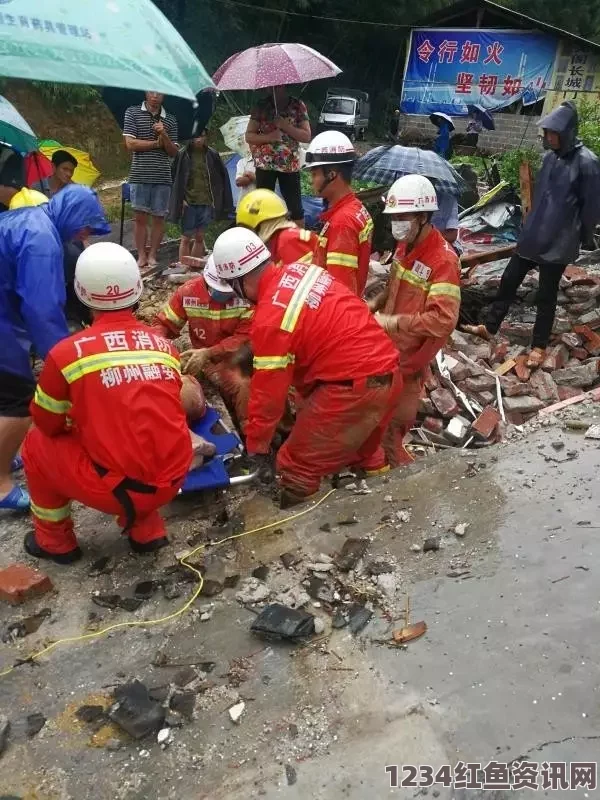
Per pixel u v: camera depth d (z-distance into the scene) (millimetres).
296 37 30344
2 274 3439
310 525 3410
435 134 26844
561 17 37250
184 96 2816
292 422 4531
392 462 4723
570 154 5984
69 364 2762
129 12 2818
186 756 2230
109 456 2863
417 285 4234
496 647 2438
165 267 7926
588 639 2395
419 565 2961
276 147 6676
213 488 3844
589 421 3900
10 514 3816
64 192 3629
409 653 2490
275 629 2613
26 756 2303
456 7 25094
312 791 2035
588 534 2885
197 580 3127
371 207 8656
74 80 2551
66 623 2934
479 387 6039
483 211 9195
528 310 7609
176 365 3018
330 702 2346
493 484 3410
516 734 2113
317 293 3438
